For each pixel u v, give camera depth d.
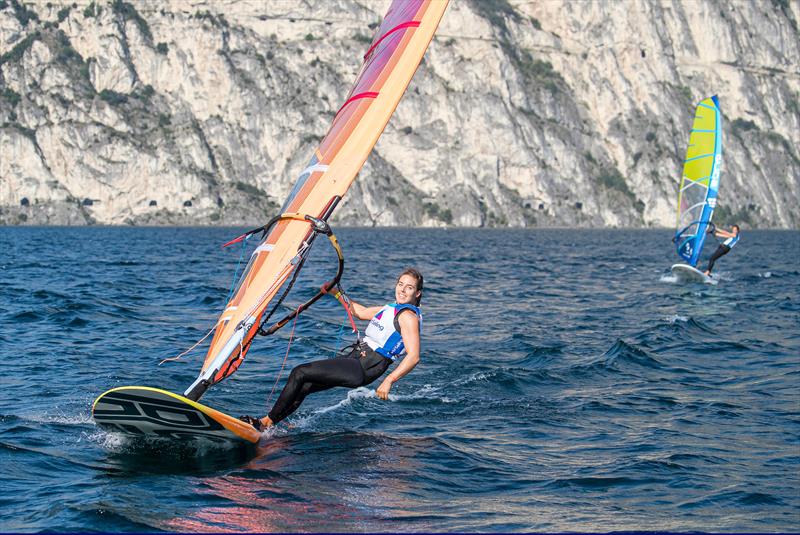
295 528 9.37
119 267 55.34
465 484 11.23
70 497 10.13
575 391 17.44
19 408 14.62
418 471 11.68
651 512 10.23
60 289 36.53
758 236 192.75
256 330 12.92
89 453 12.04
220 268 56.78
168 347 21.86
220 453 12.25
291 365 19.52
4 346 21.22
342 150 13.83
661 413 15.59
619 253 93.06
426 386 17.36
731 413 15.58
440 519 9.82
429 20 14.54
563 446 13.23
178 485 10.71
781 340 24.83
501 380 18.03
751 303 35.41
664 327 26.53
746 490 11.09
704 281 48.06
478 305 34.56
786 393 17.39
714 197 46.69
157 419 11.89
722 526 9.76
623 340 23.09
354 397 16.11
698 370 20.05
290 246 13.14
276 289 12.90
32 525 9.21
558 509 10.29
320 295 13.48
